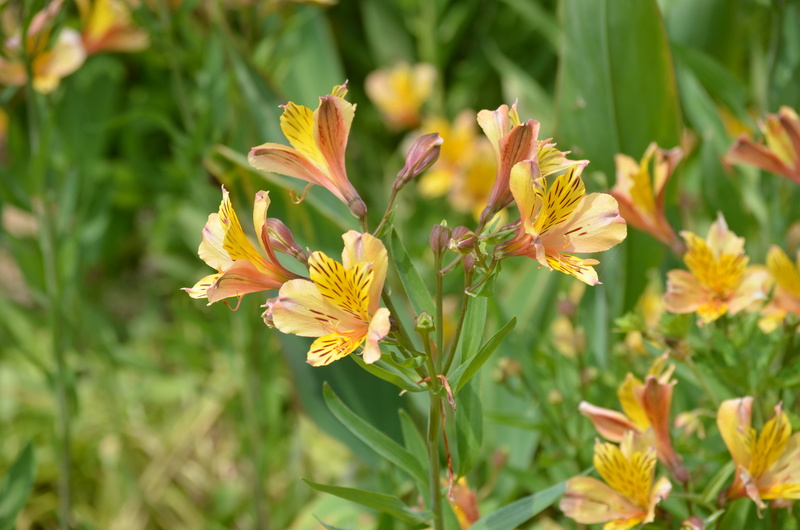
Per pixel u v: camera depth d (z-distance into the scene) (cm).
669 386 68
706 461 72
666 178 76
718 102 106
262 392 104
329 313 60
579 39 88
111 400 124
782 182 100
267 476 110
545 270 98
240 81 95
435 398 63
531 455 91
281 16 106
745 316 76
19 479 81
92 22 105
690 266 72
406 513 65
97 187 120
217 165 86
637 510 68
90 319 122
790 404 75
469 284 62
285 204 87
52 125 92
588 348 85
